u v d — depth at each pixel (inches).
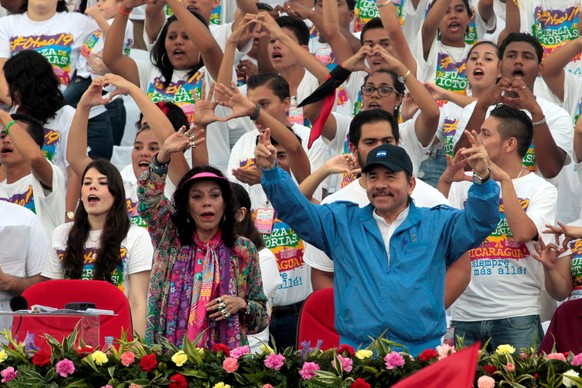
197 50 1018.1
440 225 641.0
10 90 994.7
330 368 581.6
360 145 768.9
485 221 623.2
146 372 578.2
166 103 889.5
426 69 1091.3
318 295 714.2
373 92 927.0
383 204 637.9
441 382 460.8
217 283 647.8
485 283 794.8
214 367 580.1
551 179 949.8
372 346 597.0
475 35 1165.1
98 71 1064.2
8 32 1120.8
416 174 939.3
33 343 598.5
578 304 719.1
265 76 935.7
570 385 575.2
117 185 758.5
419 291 625.6
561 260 796.6
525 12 1132.5
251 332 664.4
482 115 927.0
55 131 997.2
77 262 754.2
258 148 634.2
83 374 580.7
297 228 647.1
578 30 1119.6
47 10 1122.7
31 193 900.0
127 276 751.1
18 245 786.8
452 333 802.8
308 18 1112.8
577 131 884.0
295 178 872.3
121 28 1028.5
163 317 643.5
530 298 796.6
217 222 651.5
